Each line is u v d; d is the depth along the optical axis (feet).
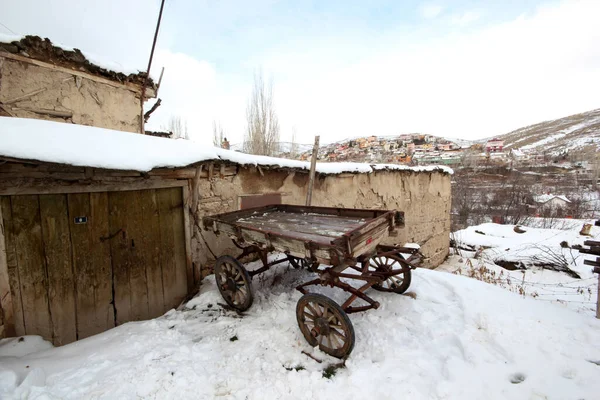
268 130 42.01
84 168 8.82
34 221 8.45
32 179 8.26
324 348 8.12
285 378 7.23
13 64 14.82
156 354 8.08
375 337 8.65
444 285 12.24
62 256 9.00
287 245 8.33
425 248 27.63
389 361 7.52
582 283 19.95
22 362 7.34
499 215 56.29
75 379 6.93
